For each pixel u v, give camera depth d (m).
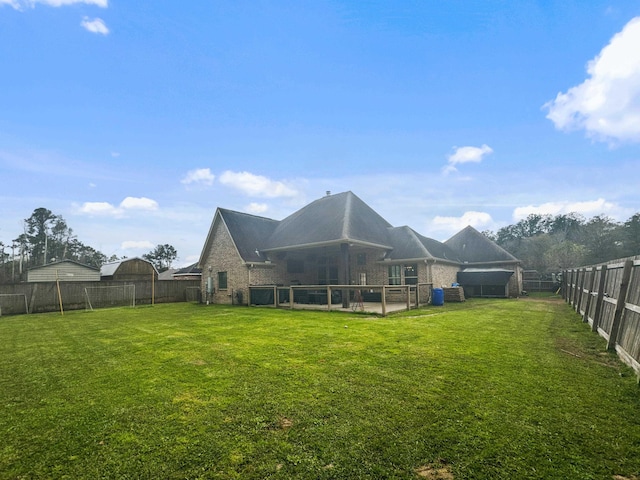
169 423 3.69
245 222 22.20
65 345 8.21
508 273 22.41
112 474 2.80
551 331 8.89
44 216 53.75
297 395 4.41
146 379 5.25
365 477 2.70
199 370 5.64
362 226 19.59
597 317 8.69
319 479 2.68
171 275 43.03
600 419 3.64
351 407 4.00
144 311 16.59
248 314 13.95
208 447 3.18
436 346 7.09
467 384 4.71
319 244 17.39
